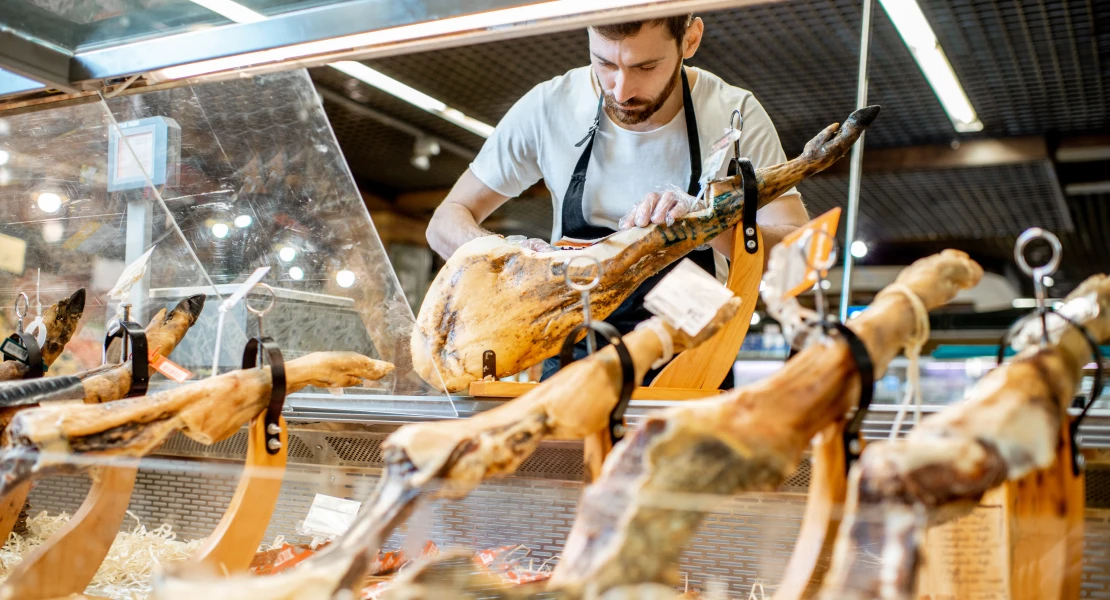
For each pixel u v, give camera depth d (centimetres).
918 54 261
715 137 221
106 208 186
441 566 91
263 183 179
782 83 306
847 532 79
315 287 170
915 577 74
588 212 229
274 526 146
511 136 249
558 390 112
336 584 93
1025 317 107
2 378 168
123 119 194
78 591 131
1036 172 312
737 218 182
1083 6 226
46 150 190
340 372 149
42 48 190
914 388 110
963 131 299
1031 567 99
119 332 164
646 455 91
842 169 329
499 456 105
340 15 167
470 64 336
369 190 496
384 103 391
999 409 86
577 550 90
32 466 120
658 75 201
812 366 97
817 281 103
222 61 182
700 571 106
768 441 91
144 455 129
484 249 190
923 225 379
